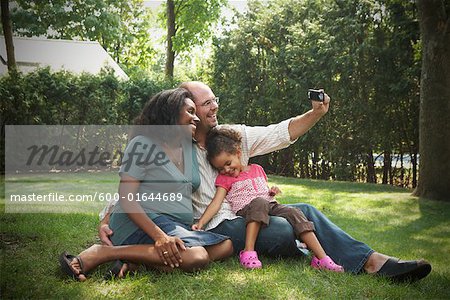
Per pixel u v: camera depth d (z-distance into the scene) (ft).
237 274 7.64
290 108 32.91
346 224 13.43
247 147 9.04
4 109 28.27
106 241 8.09
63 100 30.25
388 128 27.58
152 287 6.94
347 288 7.13
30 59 42.19
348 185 25.18
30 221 12.28
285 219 8.52
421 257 9.80
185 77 44.14
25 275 7.60
